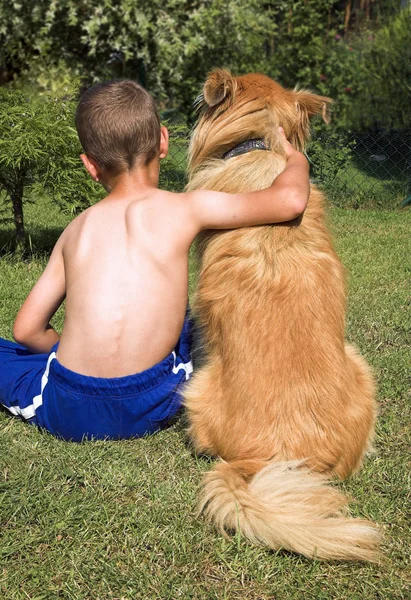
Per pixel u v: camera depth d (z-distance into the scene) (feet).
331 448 7.59
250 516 6.62
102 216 8.27
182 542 6.79
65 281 8.53
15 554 6.66
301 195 7.79
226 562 6.57
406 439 9.07
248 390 7.57
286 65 37.96
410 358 11.82
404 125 36.29
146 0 31.86
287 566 6.57
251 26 34.99
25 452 8.35
